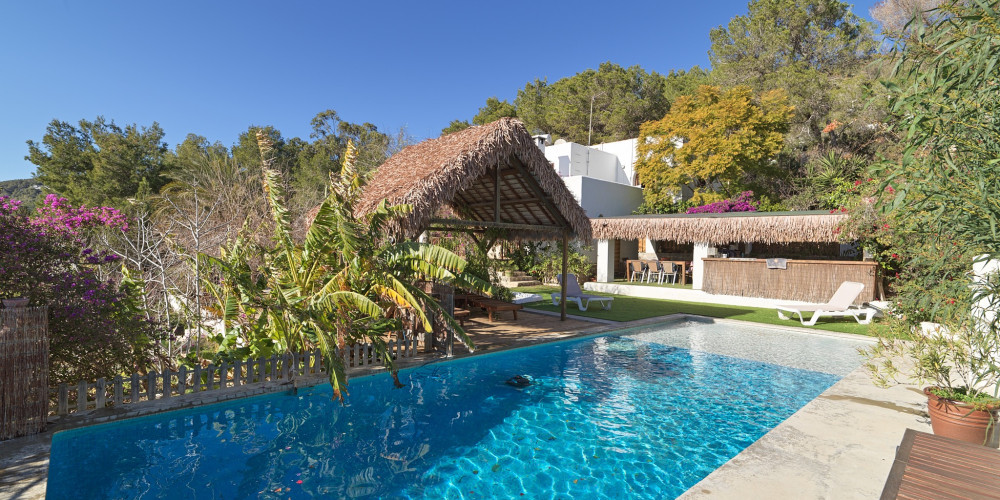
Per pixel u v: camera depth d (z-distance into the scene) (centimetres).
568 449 518
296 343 728
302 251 797
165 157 4150
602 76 4475
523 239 1409
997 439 415
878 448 433
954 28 274
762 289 1645
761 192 2877
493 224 1067
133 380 571
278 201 768
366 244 732
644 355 949
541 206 1222
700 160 2692
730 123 2652
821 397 591
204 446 509
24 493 386
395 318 918
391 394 694
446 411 632
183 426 561
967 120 272
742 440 543
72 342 564
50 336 560
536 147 1040
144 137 4047
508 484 441
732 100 2700
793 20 3325
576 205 1170
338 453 501
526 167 1077
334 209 704
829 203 1922
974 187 279
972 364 449
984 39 253
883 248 1361
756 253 2244
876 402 572
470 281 810
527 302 1551
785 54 3322
